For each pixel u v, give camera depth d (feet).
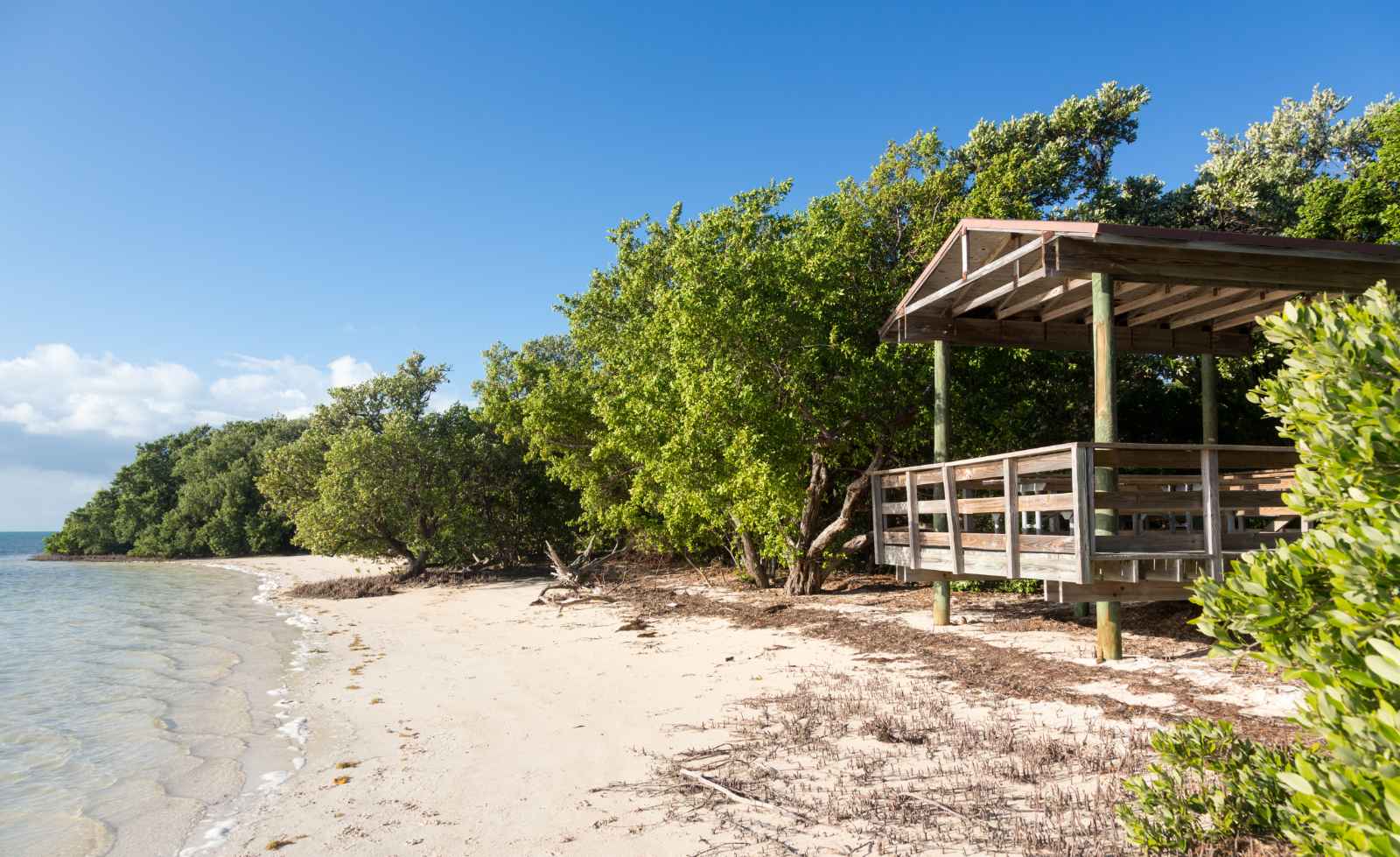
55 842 21.24
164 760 28.32
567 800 20.70
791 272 48.34
